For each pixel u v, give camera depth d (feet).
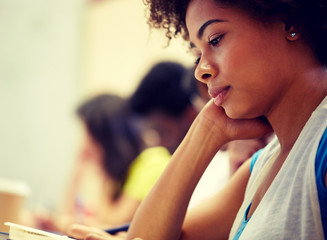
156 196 4.18
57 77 14.38
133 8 13.44
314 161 3.04
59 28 14.34
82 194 9.90
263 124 4.14
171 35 4.29
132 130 8.49
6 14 14.57
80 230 4.52
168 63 8.41
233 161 5.60
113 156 8.56
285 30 3.41
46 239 3.53
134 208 8.27
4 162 14.66
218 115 4.21
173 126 8.37
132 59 13.50
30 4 14.46
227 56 3.43
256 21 3.39
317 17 3.41
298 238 3.04
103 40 13.89
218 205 4.40
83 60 14.15
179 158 4.25
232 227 3.97
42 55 14.48
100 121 8.65
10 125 14.71
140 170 8.32
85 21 14.12
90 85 14.02
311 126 3.25
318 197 2.98
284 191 3.20
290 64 3.44
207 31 3.49
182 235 4.33
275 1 3.34
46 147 14.42
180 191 4.17
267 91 3.46
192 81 7.97
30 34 14.53
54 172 14.29
